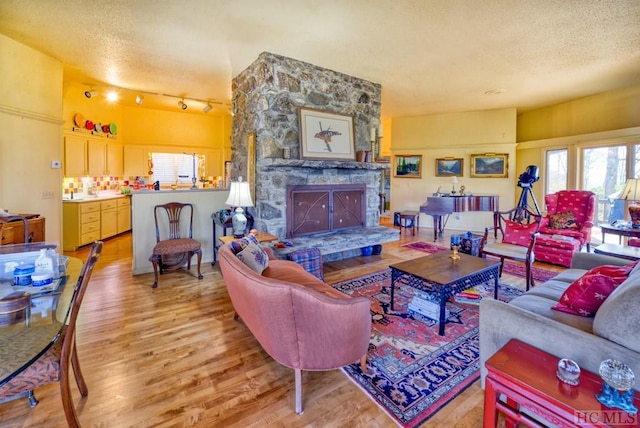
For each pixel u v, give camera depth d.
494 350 1.62
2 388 1.27
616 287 1.58
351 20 3.03
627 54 3.82
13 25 3.16
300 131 4.03
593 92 5.45
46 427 1.51
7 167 3.54
